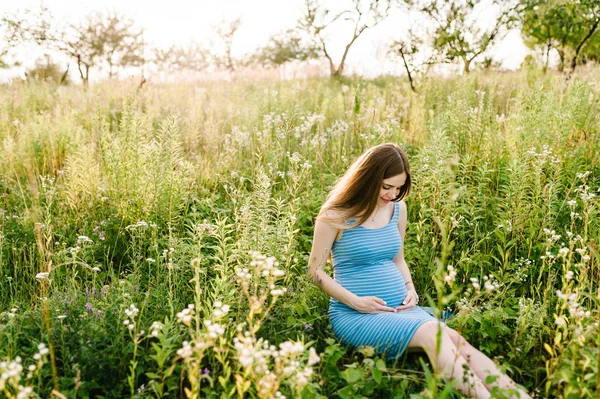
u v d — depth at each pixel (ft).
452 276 7.98
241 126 25.20
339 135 20.93
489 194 16.02
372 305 10.60
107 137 18.34
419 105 25.67
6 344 9.45
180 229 15.40
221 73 56.08
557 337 8.22
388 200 11.10
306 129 21.45
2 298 12.32
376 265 11.34
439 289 6.53
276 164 18.40
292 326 10.53
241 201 15.01
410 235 14.78
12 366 6.42
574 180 15.10
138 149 16.35
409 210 15.69
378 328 10.03
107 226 15.07
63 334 9.37
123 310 10.10
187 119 26.63
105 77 53.11
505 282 12.46
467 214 14.61
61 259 12.96
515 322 11.23
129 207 15.39
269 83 44.93
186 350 7.15
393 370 8.90
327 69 61.62
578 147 17.07
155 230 13.87
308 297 11.74
